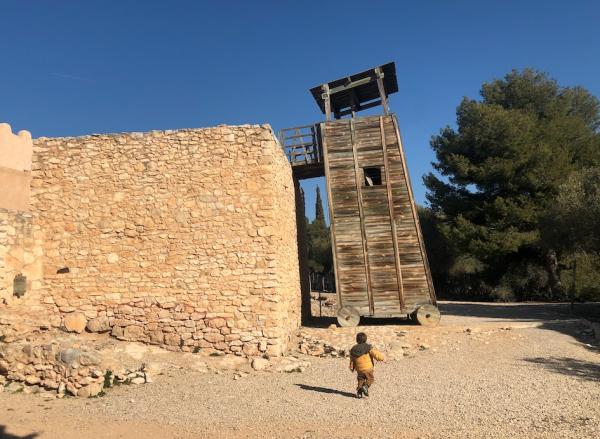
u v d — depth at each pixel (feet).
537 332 47.73
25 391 29.01
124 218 42.14
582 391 28.04
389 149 54.54
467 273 116.47
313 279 141.08
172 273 41.06
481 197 100.83
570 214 65.31
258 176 41.68
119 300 41.04
